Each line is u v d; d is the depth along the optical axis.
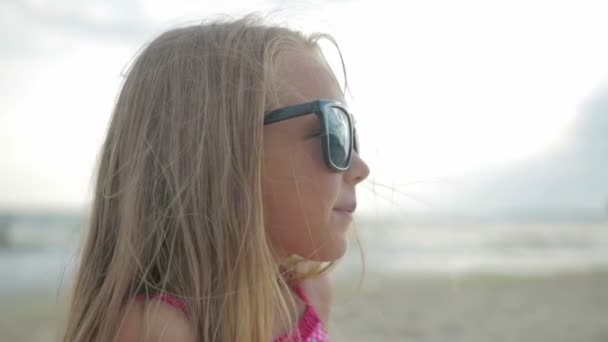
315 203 1.23
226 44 1.30
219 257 1.16
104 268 1.26
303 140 1.24
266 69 1.25
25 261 15.98
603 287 10.72
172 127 1.24
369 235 20.67
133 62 1.41
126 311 1.11
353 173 1.34
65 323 1.35
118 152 1.31
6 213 36.72
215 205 1.19
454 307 8.19
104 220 1.29
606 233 34.62
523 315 7.60
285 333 1.36
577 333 6.50
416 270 14.20
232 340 1.14
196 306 1.14
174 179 1.20
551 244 25.94
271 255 1.25
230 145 1.21
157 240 1.18
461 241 26.98
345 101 1.40
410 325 6.73
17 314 7.78
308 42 1.44
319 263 1.60
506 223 47.19
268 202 1.23
